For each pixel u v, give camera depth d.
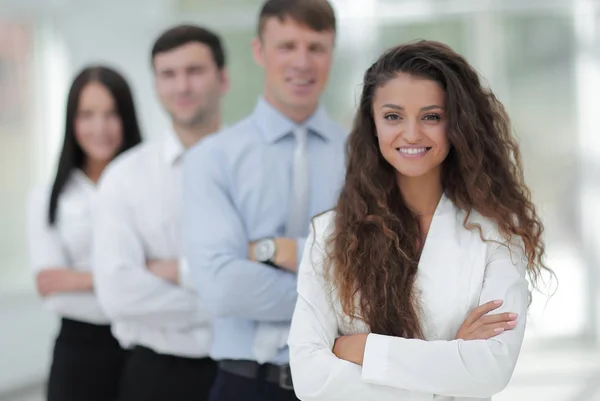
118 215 4.41
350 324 2.81
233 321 3.59
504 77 9.21
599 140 9.08
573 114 9.12
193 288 4.26
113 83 5.02
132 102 5.12
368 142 2.91
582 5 9.05
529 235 2.80
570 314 9.09
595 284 9.05
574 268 9.10
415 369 2.59
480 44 9.23
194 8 9.84
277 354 3.54
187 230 3.70
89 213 4.96
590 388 7.77
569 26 9.11
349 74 9.36
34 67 8.98
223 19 9.80
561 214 9.14
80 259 5.00
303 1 3.66
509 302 2.68
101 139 5.00
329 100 9.39
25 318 8.75
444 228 2.78
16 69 8.83
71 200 4.97
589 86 9.09
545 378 8.16
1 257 8.68
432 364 2.58
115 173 4.46
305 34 3.67
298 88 3.69
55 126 9.08
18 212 8.80
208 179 3.67
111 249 4.38
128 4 9.73
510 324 2.62
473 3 9.19
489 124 2.86
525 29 9.17
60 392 4.80
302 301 2.83
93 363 4.79
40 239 4.95
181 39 4.47
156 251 4.45
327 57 3.75
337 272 2.80
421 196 2.87
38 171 8.94
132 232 4.42
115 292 4.33
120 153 5.08
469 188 2.77
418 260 2.80
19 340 8.66
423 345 2.60
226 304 3.51
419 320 2.73
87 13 9.47
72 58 9.35
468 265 2.73
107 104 4.99
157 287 4.29
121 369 4.81
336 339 2.75
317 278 2.84
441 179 2.87
